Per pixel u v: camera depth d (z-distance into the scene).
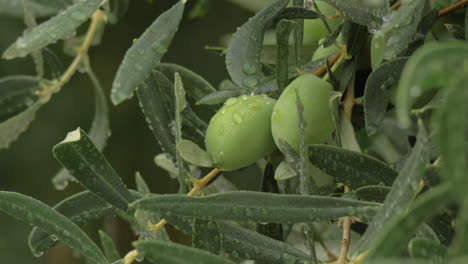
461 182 0.44
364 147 0.63
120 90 0.51
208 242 0.52
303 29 0.57
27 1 0.59
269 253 0.53
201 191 0.54
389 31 0.50
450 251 0.45
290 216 0.49
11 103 0.64
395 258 0.45
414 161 0.47
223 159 0.54
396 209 0.47
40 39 0.52
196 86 0.58
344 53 0.54
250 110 0.54
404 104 0.44
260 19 0.54
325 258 0.64
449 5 0.55
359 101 0.54
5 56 0.58
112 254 0.60
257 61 0.54
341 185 0.54
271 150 0.54
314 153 0.51
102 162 0.54
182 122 0.56
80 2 0.53
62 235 0.54
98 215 0.57
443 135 0.44
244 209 0.49
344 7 0.52
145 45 0.52
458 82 0.44
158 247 0.47
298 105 0.51
